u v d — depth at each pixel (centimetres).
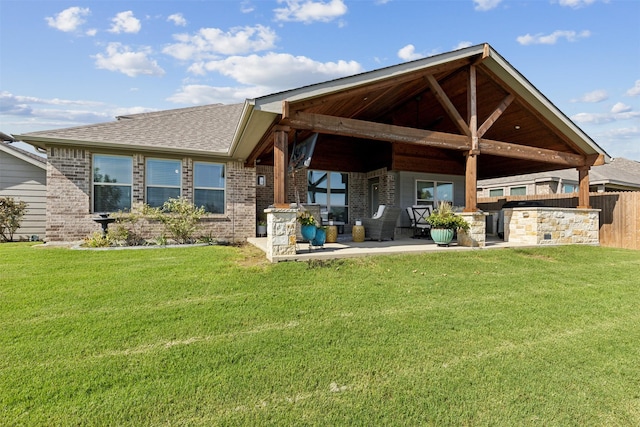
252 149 923
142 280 517
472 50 781
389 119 1141
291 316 400
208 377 275
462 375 286
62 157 893
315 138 823
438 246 831
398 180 1222
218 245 902
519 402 253
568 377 287
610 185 1825
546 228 912
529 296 499
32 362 292
